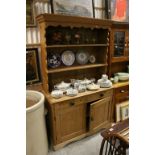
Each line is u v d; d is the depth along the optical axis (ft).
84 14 7.50
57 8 6.76
